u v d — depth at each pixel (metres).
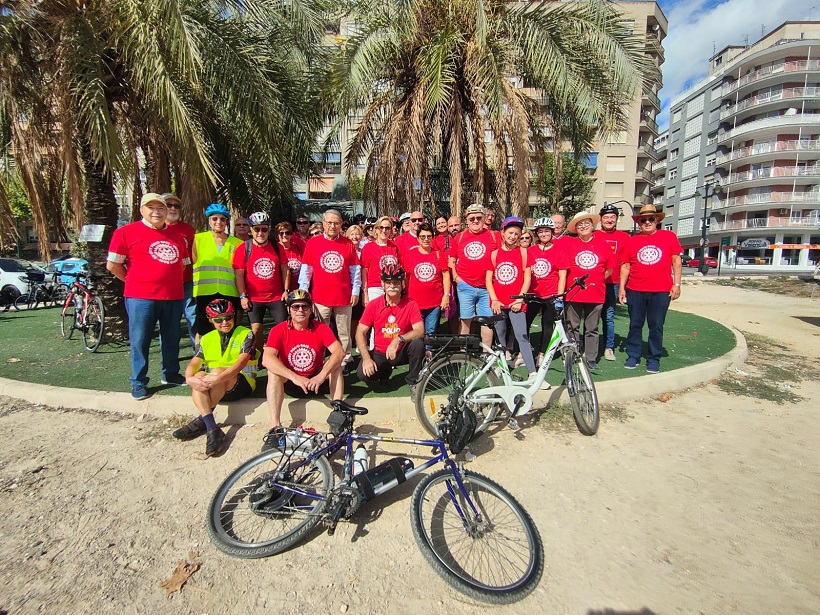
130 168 6.59
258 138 6.57
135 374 4.22
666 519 2.72
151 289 4.21
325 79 8.05
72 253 17.84
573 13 7.81
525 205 8.03
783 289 17.39
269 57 6.70
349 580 2.25
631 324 5.30
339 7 8.13
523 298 4.12
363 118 9.36
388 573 2.30
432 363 3.67
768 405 4.55
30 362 5.59
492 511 2.54
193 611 2.05
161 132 6.23
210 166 6.02
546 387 4.46
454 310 5.97
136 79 5.77
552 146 10.14
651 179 44.16
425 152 8.59
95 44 5.39
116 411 4.22
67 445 3.60
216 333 3.82
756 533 2.59
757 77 45.94
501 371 3.74
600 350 6.47
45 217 6.72
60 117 5.68
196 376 3.65
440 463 3.33
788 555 2.41
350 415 2.79
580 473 3.24
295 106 7.35
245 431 3.86
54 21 5.69
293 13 6.65
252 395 4.28
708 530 2.62
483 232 5.12
